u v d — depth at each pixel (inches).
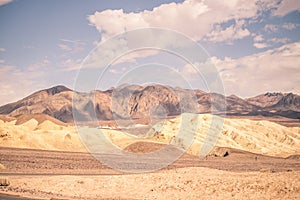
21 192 992.2
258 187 926.4
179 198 941.8
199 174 1198.9
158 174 1224.2
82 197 971.9
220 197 906.1
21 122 6058.1
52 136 3417.8
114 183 1138.0
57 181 1196.5
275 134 5339.6
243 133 4872.0
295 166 2556.6
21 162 2052.2
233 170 1977.1
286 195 847.7
